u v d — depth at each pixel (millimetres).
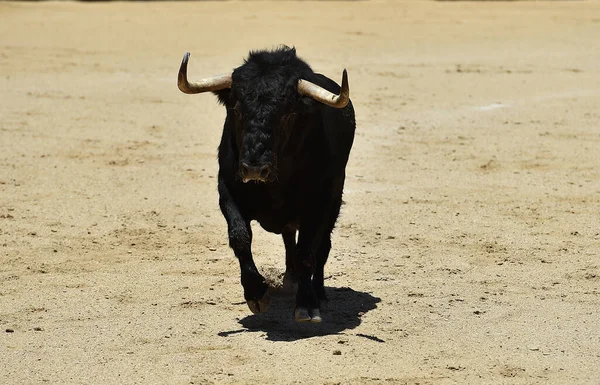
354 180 44875
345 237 35938
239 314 27703
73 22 108500
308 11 123438
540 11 120312
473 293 29609
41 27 102750
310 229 26469
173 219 38562
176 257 33625
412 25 108000
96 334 26000
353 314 27609
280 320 27156
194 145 52188
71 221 38156
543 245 35031
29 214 39000
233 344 25109
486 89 68688
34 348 24953
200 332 26109
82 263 32875
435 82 71500
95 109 60781
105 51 86562
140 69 76625
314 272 27531
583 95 66188
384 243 35188
